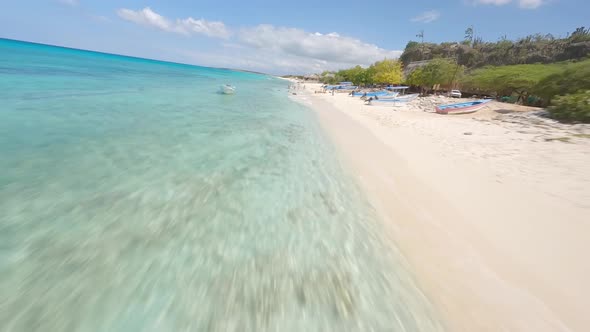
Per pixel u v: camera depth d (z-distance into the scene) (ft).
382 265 10.55
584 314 8.01
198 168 19.49
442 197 15.78
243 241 11.84
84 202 13.94
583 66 52.24
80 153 20.29
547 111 43.55
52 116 29.63
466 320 8.07
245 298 8.84
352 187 17.67
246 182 17.80
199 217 13.44
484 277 9.62
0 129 23.56
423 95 117.39
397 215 14.07
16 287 8.61
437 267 10.27
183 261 10.37
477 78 94.94
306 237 12.34
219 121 36.58
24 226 11.64
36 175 16.30
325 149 26.71
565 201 14.67
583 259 10.23
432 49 245.45
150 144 23.77
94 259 10.11
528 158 22.36
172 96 58.90
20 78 55.72
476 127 39.55
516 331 7.63
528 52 196.95
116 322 7.72
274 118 43.96
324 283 9.64
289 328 7.84
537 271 9.75
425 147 27.50
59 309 7.99
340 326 7.98
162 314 8.07
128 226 12.28
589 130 31.04
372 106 76.28
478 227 12.59
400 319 8.23
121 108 38.32
